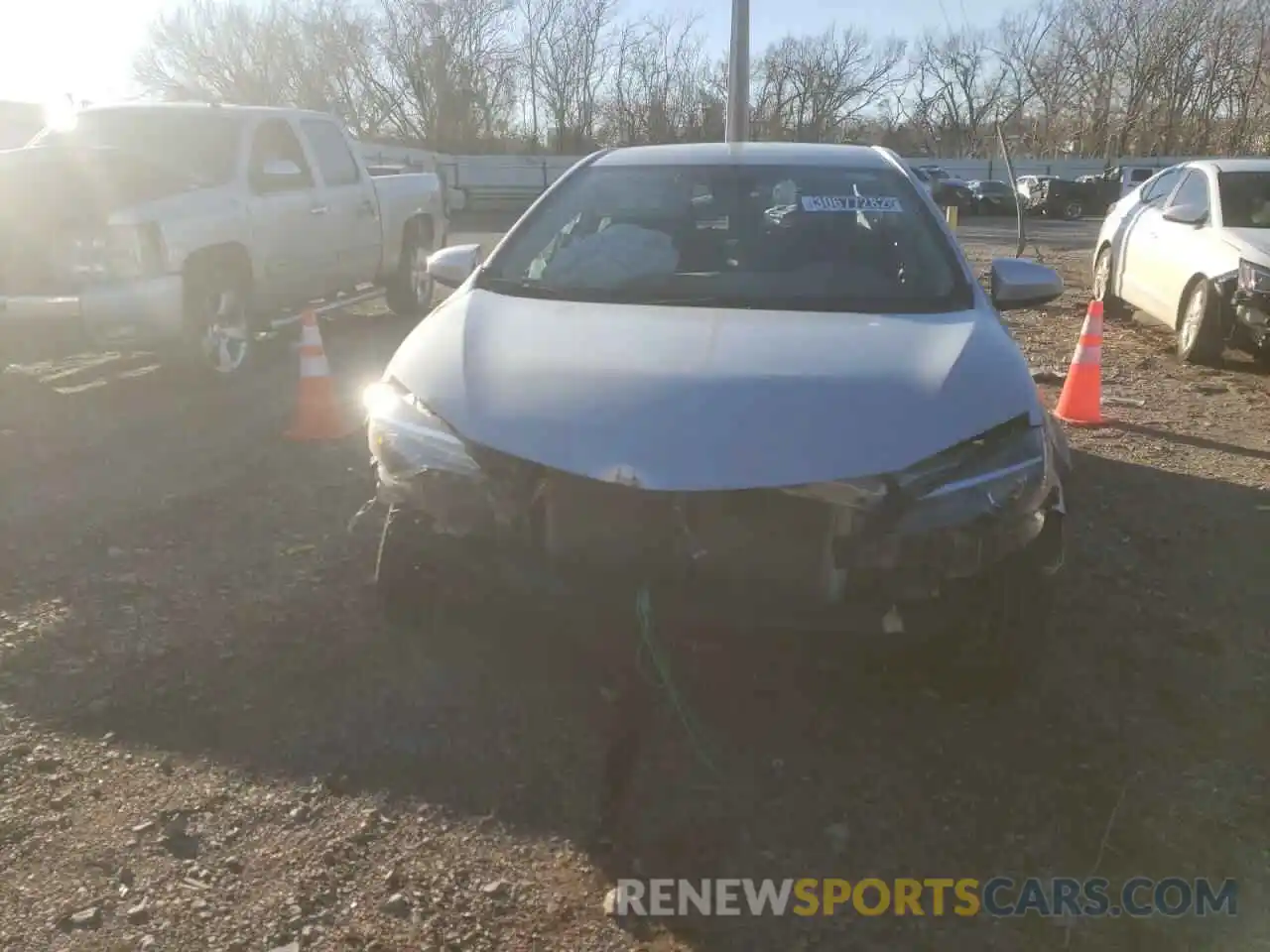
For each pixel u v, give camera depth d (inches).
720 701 135.8
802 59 2194.9
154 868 105.4
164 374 291.0
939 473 116.6
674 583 117.0
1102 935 100.3
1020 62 2092.8
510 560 122.0
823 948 98.0
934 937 99.7
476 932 98.5
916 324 141.5
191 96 1702.8
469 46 1910.7
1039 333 404.8
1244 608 166.1
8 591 163.3
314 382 245.8
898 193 173.9
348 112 1987.0
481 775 120.6
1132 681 142.9
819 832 113.1
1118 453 245.9
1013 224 1279.5
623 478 114.3
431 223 427.2
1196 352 342.6
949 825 114.6
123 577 168.4
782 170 179.3
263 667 142.0
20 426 254.2
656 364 126.9
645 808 116.0
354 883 104.3
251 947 96.0
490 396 125.7
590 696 136.6
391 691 136.9
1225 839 113.2
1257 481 227.5
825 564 115.5
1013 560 124.5
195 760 122.6
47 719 129.8
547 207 177.0
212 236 283.4
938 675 133.4
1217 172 366.3
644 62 1984.5
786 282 155.1
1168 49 2126.0
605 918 100.7
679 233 166.7
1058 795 119.5
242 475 219.3
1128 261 411.5
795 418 117.3
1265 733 132.1
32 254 256.2
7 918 98.4
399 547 137.6
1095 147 2155.5
